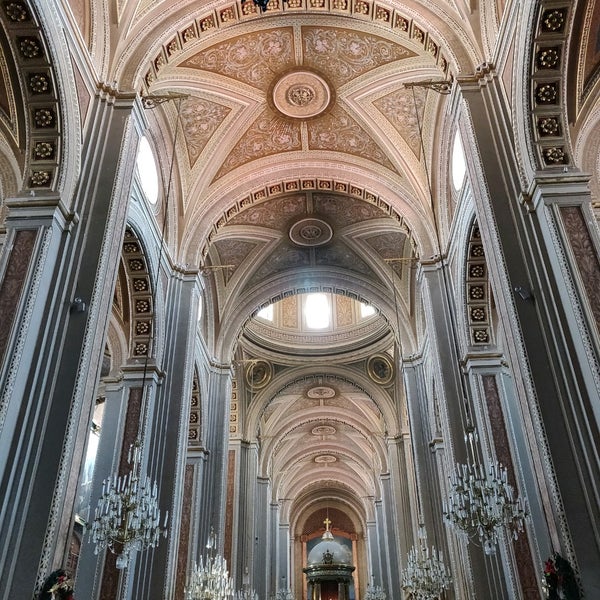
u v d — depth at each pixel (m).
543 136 7.58
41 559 5.88
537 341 6.83
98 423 18.61
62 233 7.56
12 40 7.22
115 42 9.41
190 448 15.07
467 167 8.72
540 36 7.35
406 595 16.50
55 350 6.91
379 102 13.05
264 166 14.26
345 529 39.19
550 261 7.05
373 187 14.03
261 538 24.52
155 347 11.48
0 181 8.24
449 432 11.12
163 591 9.70
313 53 12.23
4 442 6.16
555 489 6.04
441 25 9.77
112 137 8.70
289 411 27.17
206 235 13.66
